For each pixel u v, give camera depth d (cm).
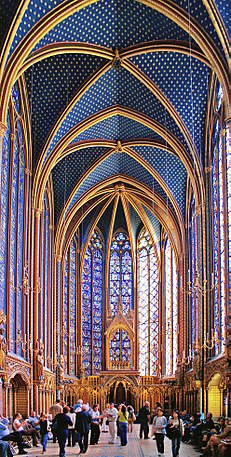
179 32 2894
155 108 3478
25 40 2622
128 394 4412
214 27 2650
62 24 2792
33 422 2739
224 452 1523
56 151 3472
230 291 2747
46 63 3131
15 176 3030
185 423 2934
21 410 3084
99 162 4044
